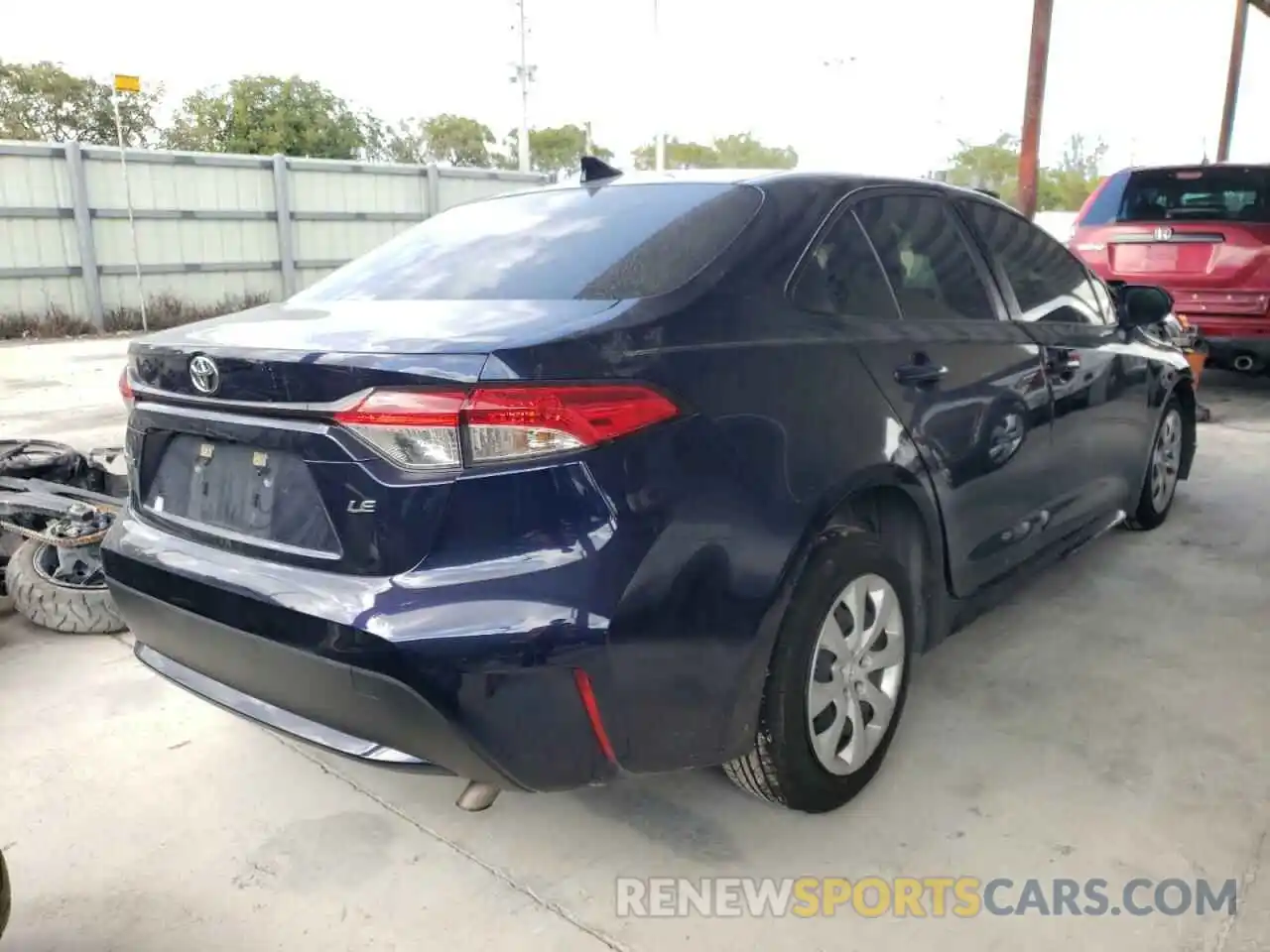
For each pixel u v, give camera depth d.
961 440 2.89
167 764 2.88
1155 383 4.33
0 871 1.94
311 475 2.10
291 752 2.96
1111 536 4.75
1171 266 7.24
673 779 2.80
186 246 17.00
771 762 2.41
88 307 15.94
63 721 3.12
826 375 2.45
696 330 2.23
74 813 2.65
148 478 2.56
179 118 29.58
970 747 2.91
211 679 2.41
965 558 3.02
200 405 2.29
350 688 2.04
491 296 2.43
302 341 2.16
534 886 2.36
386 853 2.49
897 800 2.66
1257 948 2.12
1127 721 3.04
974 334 3.03
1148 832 2.50
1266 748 2.88
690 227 2.55
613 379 2.03
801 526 2.30
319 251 18.78
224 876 2.40
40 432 7.42
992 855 2.43
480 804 2.35
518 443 1.94
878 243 2.84
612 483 1.99
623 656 2.01
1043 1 9.35
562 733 2.02
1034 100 9.55
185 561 2.33
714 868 2.41
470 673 1.94
